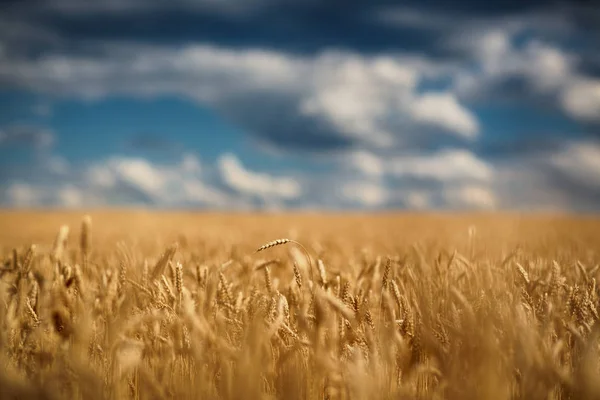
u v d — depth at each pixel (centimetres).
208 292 293
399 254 604
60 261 380
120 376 252
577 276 431
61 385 250
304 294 307
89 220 414
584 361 243
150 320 298
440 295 336
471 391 239
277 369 278
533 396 238
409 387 259
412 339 283
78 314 286
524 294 349
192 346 248
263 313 292
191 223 2548
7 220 2995
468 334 249
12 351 288
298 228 1961
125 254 419
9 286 337
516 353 253
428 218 3216
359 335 293
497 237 716
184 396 255
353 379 228
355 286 374
